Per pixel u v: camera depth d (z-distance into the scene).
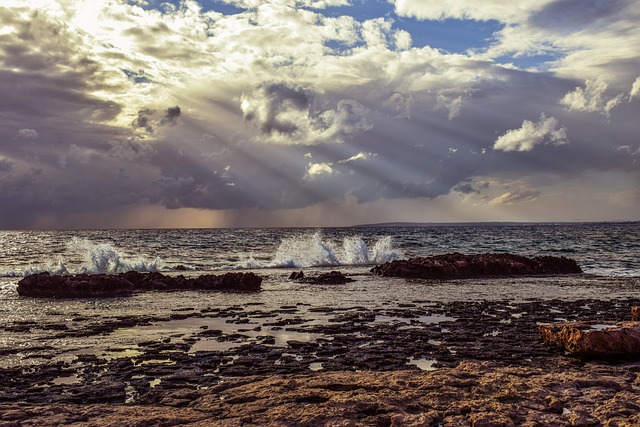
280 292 24.98
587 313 18.62
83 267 34.16
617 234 117.62
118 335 14.91
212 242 80.00
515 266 34.06
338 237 103.81
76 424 7.02
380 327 16.02
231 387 9.09
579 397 8.30
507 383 8.91
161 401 8.62
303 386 8.77
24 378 10.60
